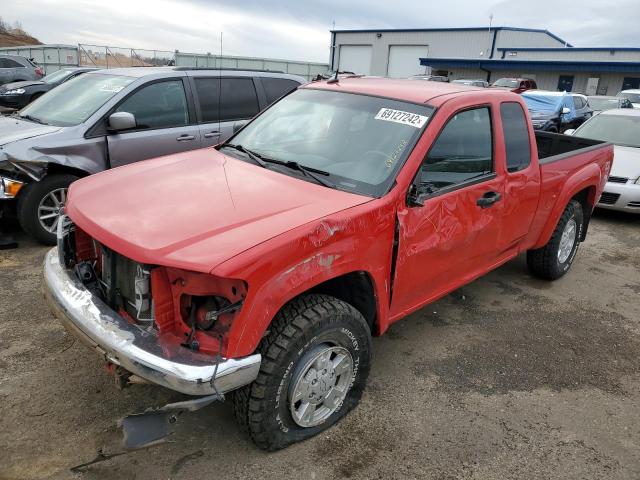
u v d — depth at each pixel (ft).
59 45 93.61
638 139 28.48
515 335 14.03
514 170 13.23
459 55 138.92
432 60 134.21
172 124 19.89
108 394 10.41
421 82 13.65
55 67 95.40
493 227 12.70
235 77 22.00
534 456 9.66
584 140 19.94
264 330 7.84
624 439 10.30
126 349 7.64
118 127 17.57
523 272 18.60
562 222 16.49
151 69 20.49
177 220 8.53
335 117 11.94
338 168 10.67
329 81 13.67
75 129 17.62
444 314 14.96
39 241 17.65
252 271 7.50
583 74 116.57
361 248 9.14
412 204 10.11
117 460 8.84
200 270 7.30
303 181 10.33
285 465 8.96
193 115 20.44
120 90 18.74
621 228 25.18
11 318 12.96
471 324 14.47
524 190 13.55
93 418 9.76
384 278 9.92
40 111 19.72
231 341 7.63
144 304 8.13
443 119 10.93
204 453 9.11
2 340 11.99
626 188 25.03
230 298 7.74
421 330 13.93
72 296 8.66
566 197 15.62
